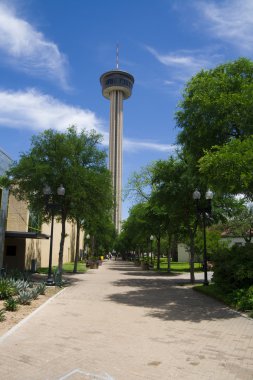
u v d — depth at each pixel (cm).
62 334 846
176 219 2416
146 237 4300
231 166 1131
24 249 3053
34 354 675
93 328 925
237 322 1024
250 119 1297
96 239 6319
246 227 4056
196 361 660
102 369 606
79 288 1892
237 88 1414
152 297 1565
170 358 676
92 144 2373
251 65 1487
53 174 2086
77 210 2247
